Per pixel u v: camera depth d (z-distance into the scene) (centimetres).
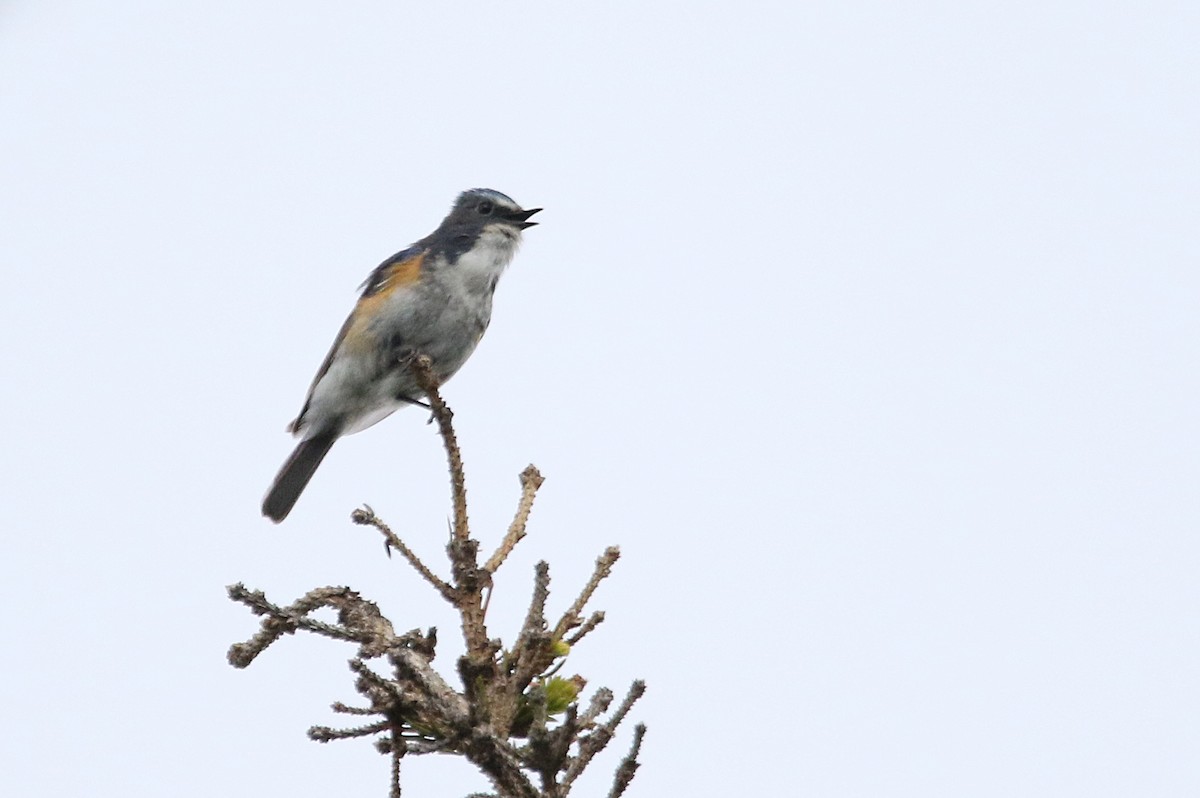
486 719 771
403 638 828
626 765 761
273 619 824
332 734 797
